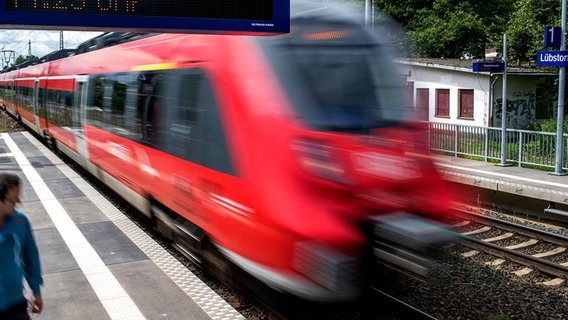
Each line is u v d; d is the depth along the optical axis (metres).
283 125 5.18
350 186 5.11
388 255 5.12
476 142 16.12
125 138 9.09
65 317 5.38
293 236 4.89
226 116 5.75
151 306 5.61
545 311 6.34
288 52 5.62
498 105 22.69
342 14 6.05
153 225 8.70
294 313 5.86
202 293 5.95
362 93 5.64
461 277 7.32
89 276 6.44
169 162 7.14
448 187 5.80
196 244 7.06
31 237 3.99
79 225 8.80
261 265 5.25
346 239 4.95
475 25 32.22
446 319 5.98
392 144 5.50
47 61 20.69
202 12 6.09
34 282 4.04
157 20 6.07
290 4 5.86
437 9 33.94
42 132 21.81
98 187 13.77
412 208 5.42
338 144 5.20
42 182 13.05
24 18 5.77
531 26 23.66
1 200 3.73
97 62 11.44
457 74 23.55
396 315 5.96
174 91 7.04
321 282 4.84
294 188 4.99
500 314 6.18
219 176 5.82
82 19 5.93
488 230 10.08
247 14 5.81
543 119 23.91
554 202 11.23
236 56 5.89
